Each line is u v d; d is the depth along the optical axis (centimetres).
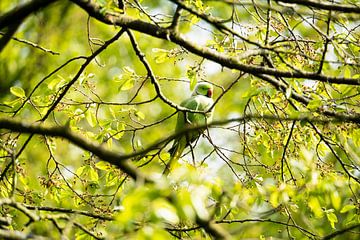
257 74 820
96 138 931
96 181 932
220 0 707
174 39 785
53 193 920
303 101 915
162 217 466
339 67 920
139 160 932
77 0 762
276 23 906
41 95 987
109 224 907
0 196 911
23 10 713
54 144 932
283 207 820
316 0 777
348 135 902
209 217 526
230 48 917
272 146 955
